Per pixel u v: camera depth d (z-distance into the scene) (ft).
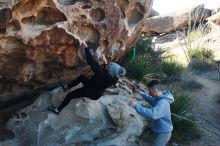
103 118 25.16
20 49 22.08
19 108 25.32
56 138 23.70
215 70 41.22
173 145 26.53
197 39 49.32
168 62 40.32
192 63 42.42
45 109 24.18
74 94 22.67
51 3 21.30
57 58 23.52
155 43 54.03
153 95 22.39
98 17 23.57
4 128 24.06
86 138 24.23
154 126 22.62
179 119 27.55
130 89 29.30
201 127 29.37
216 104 34.09
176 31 55.57
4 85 24.34
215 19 55.11
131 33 27.02
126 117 25.54
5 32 20.62
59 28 21.88
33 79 24.39
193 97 34.71
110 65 22.06
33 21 21.49
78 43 23.00
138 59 36.37
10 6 19.71
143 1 26.91
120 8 25.12
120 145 24.38
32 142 23.35
